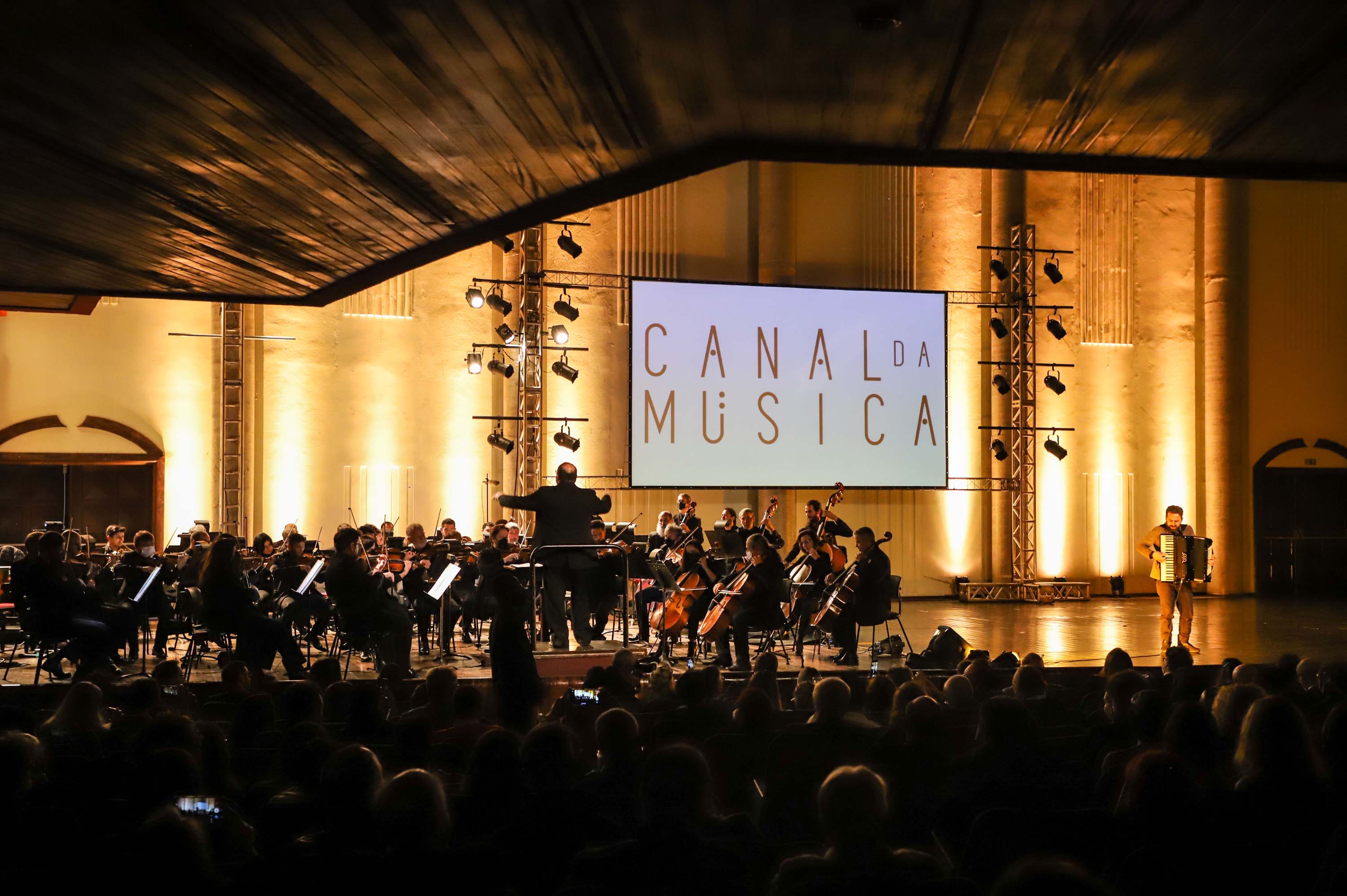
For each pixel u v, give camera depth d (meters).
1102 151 6.32
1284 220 16.98
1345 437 17.03
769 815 3.05
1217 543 16.53
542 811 2.65
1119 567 16.38
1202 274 16.80
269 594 9.57
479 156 6.11
